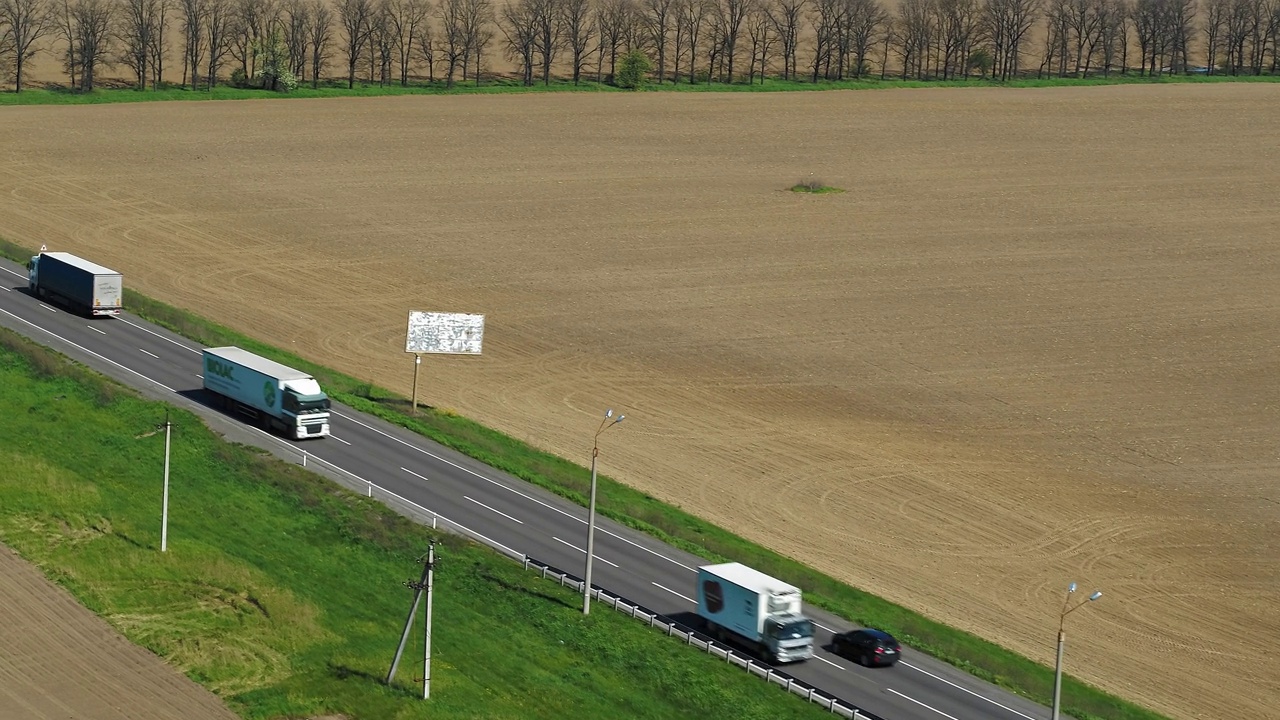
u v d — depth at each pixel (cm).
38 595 7075
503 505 9106
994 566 9338
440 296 14725
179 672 6488
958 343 14075
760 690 6881
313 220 17538
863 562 9175
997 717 6981
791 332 14150
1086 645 8350
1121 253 17800
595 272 15975
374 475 9312
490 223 17938
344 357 12525
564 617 7488
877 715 6844
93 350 11238
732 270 16350
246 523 8294
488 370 12531
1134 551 9744
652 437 11162
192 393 10544
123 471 8850
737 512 9800
